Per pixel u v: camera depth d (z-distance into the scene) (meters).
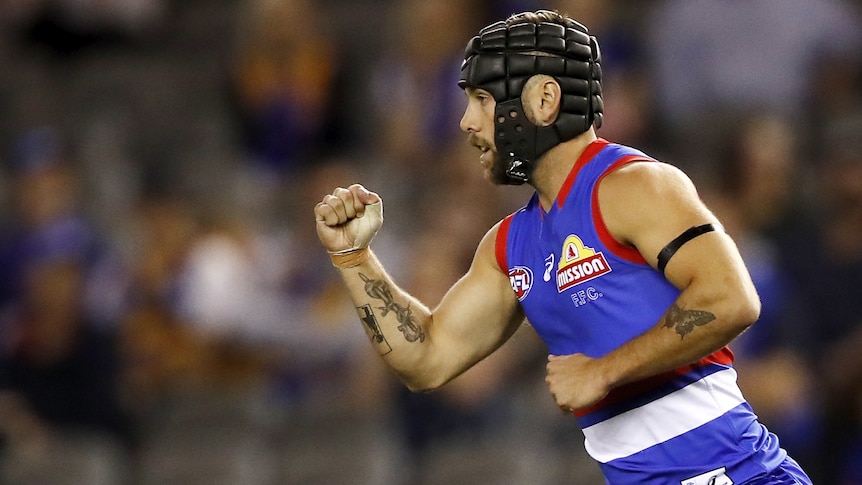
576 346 14.77
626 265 14.14
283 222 35.38
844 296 32.00
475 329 15.97
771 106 38.62
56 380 29.80
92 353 30.12
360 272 15.83
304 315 32.22
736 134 34.12
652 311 14.14
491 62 14.57
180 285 31.89
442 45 38.81
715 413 14.53
